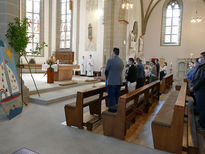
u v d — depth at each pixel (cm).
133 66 586
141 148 301
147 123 433
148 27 1719
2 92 393
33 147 288
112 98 414
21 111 465
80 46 1441
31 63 1425
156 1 1614
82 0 1396
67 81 954
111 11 1097
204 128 386
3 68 411
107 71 411
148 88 505
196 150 275
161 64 1673
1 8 475
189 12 1545
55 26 1530
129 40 1250
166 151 294
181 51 1597
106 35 1124
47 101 553
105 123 343
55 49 1554
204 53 377
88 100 427
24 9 1419
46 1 1498
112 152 282
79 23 1427
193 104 561
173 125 285
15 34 486
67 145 299
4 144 294
